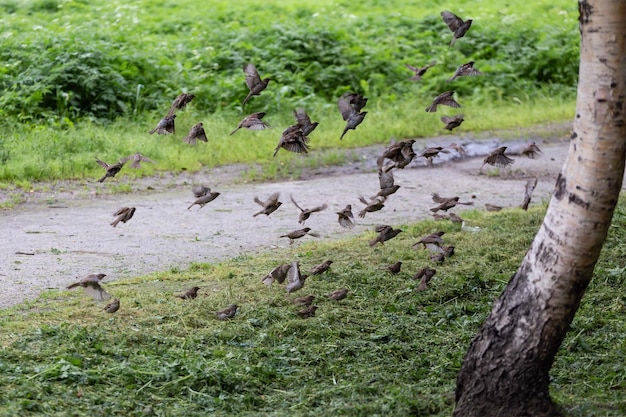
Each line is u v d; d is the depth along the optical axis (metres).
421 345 10.20
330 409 8.48
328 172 20.20
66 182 18.45
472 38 31.61
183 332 10.19
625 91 7.48
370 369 9.55
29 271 12.48
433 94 27.83
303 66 27.69
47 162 18.86
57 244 13.98
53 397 8.38
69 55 23.66
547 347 7.91
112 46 24.81
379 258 12.90
